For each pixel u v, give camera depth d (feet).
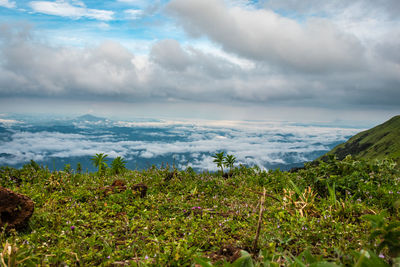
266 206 21.89
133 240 14.29
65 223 17.34
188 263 10.92
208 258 10.97
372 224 9.14
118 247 13.78
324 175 26.61
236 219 19.16
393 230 8.41
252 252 11.37
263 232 14.83
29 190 25.82
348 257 10.00
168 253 12.06
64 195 25.25
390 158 27.89
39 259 10.91
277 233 14.65
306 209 19.17
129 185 29.73
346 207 18.86
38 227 16.79
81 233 15.92
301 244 13.28
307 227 15.28
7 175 29.89
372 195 22.57
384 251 10.72
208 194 27.84
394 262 8.68
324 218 16.76
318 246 13.20
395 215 17.89
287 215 18.53
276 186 29.81
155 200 24.66
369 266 8.05
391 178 26.21
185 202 24.48
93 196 24.85
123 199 23.84
